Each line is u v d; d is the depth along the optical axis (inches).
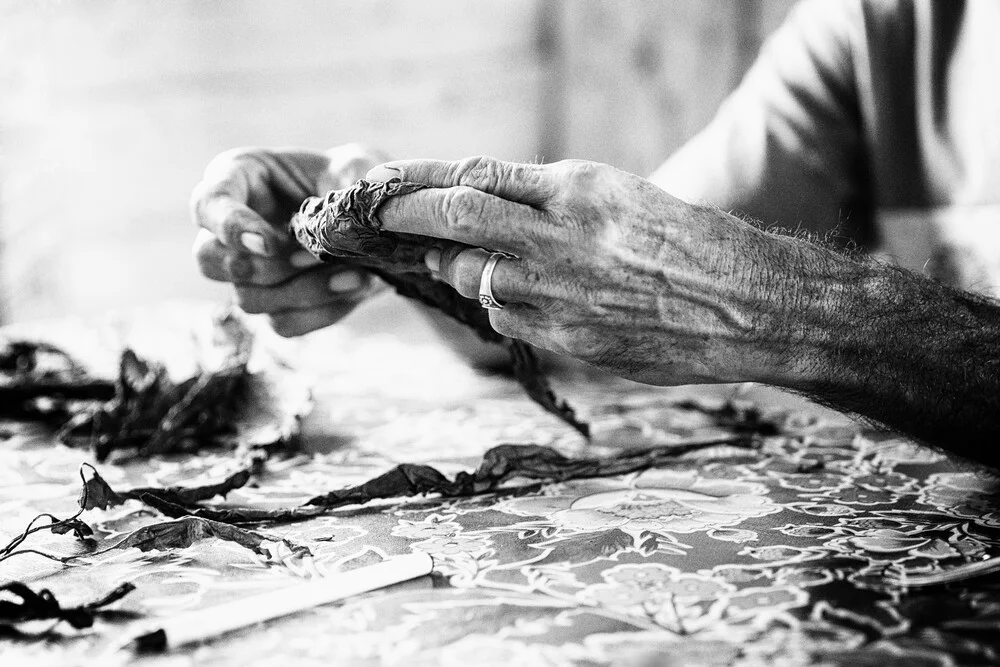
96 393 31.4
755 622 18.3
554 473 25.5
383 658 17.4
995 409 24.0
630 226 22.0
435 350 41.3
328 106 77.0
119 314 40.0
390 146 80.7
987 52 36.1
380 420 31.3
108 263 68.9
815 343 23.2
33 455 28.3
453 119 82.9
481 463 26.5
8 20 56.6
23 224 57.4
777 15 74.9
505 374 37.1
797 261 23.4
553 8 84.3
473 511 23.6
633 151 78.5
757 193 39.6
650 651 17.5
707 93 76.1
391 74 79.4
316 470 26.8
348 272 29.4
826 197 40.0
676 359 23.3
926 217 37.7
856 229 40.6
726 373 23.5
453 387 35.3
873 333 23.5
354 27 77.0
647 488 25.0
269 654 17.6
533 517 23.1
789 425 30.1
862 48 38.8
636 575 20.1
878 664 17.0
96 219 68.1
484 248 22.5
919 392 23.9
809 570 20.2
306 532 22.4
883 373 23.7
